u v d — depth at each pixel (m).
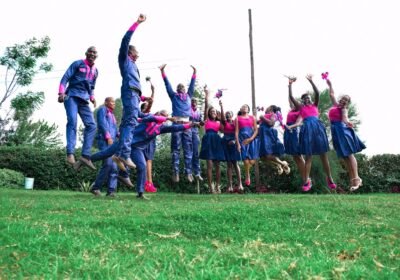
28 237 3.08
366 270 2.39
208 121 10.57
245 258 2.64
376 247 3.15
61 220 4.04
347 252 2.95
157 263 2.49
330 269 2.38
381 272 2.37
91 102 7.09
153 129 7.36
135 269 2.35
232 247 3.00
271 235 3.55
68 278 2.19
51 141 33.25
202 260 2.56
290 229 3.86
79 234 3.34
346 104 7.81
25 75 16.52
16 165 17.19
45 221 3.97
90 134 6.94
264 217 4.46
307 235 3.59
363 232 3.85
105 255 2.66
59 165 17.17
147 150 8.94
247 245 3.10
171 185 16.64
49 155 17.22
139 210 5.03
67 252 2.75
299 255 2.84
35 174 17.16
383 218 4.71
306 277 2.22
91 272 2.29
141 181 7.47
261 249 2.98
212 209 4.91
